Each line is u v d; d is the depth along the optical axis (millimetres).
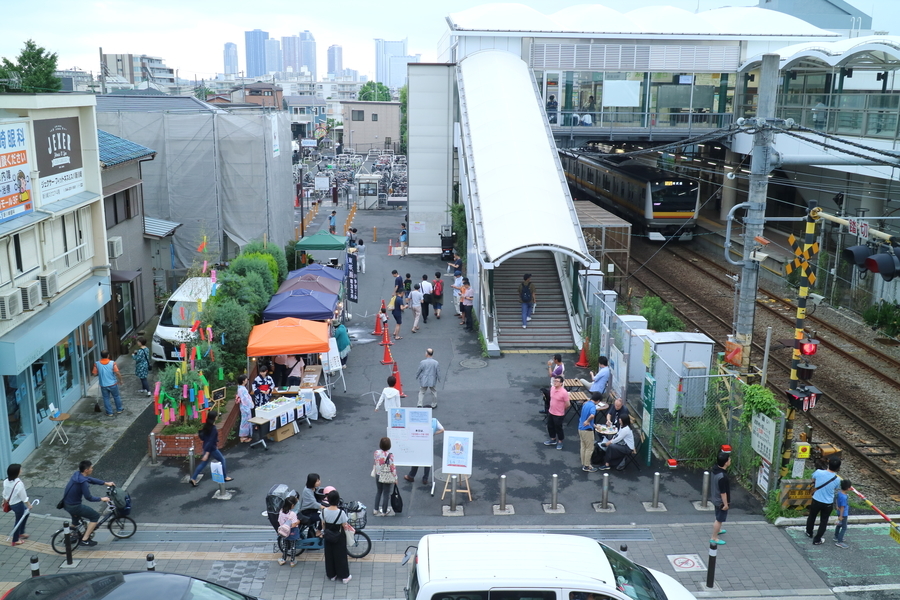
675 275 35219
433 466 15891
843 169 29641
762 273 34500
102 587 8773
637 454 16969
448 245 38625
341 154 99562
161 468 16188
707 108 37938
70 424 18250
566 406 17156
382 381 21641
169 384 17062
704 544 13266
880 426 18703
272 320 21359
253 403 17984
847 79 30734
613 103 37469
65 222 18828
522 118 32000
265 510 14469
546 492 15219
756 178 15766
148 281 26891
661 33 36750
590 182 51312
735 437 15867
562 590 8797
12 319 15758
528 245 23797
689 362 18500
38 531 13578
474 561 9109
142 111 31281
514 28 37344
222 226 32094
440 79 39312
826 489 12891
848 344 25188
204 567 12484
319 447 17281
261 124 31406
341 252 39500
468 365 23031
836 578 12219
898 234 29438
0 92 16688
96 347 21234
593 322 23438
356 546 12883
